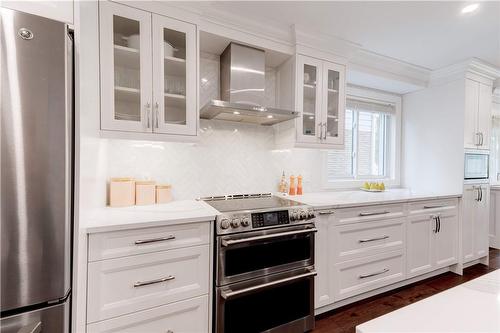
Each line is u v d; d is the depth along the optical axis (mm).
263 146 2373
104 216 1358
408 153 3209
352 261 1995
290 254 1673
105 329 1191
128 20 1536
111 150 1782
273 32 2004
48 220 848
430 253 2451
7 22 783
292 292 1676
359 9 1772
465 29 2018
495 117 3992
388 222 2168
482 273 2709
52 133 850
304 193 2588
